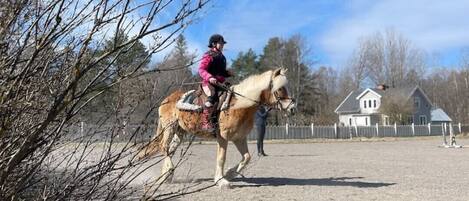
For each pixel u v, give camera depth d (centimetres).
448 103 9856
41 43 235
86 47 234
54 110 235
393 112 6738
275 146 3009
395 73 9781
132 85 296
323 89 9931
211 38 880
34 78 256
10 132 260
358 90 8894
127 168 322
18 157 243
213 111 850
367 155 1959
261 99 860
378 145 3194
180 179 941
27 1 236
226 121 856
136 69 255
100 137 317
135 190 386
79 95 248
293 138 4334
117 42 238
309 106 8106
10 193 277
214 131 860
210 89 855
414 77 9981
